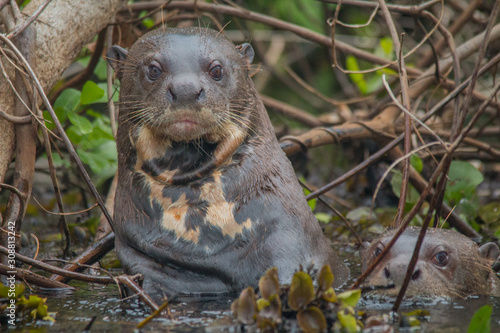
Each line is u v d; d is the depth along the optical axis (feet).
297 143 34.40
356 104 57.21
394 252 23.13
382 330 17.84
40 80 26.05
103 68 38.78
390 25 28.86
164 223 23.00
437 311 20.22
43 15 26.37
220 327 18.26
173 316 19.66
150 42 23.94
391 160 36.96
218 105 22.75
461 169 35.32
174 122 22.22
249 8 65.98
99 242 27.40
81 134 34.06
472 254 24.45
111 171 42.73
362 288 22.06
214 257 22.59
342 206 46.65
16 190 24.44
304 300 17.70
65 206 46.37
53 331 18.40
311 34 40.27
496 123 50.19
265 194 23.29
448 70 36.76
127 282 20.94
